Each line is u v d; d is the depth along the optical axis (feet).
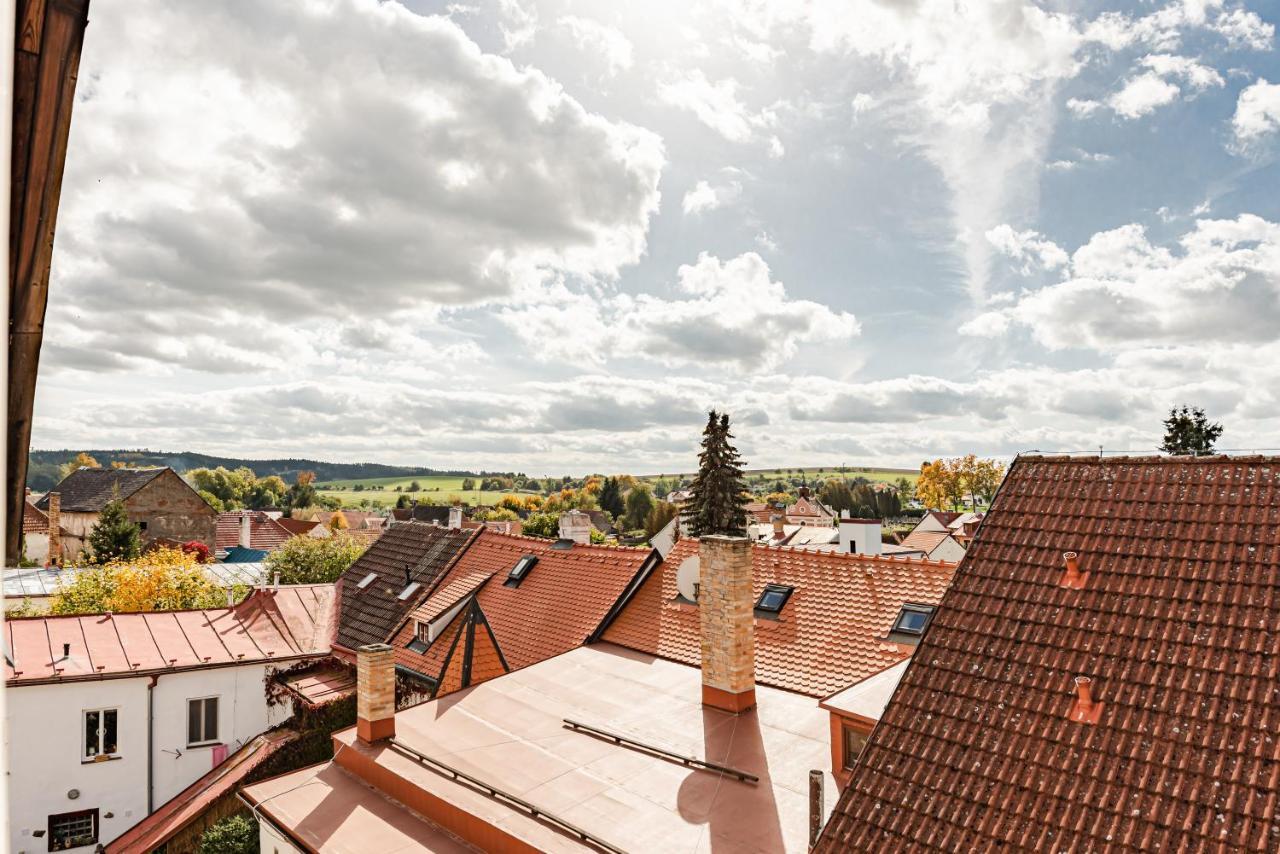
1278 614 27.78
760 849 33.45
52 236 9.24
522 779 40.83
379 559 101.19
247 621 83.76
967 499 481.05
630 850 33.63
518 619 72.23
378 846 38.73
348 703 72.74
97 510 194.08
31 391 9.98
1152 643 29.04
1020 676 30.35
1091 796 25.61
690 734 44.57
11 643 70.85
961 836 26.40
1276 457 33.06
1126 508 34.68
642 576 69.82
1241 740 25.04
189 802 68.23
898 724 30.91
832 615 55.16
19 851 64.59
